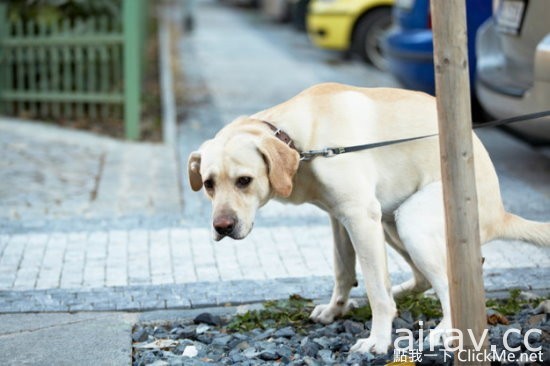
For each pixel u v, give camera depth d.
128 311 4.65
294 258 5.48
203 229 6.07
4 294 4.83
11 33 9.76
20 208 6.54
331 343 4.13
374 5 13.02
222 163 3.74
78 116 9.66
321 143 3.94
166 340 4.31
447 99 3.17
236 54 15.31
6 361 3.96
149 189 7.11
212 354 4.08
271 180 3.75
